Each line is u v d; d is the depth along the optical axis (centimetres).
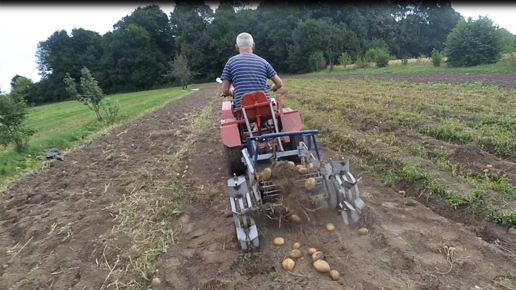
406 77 2178
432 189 486
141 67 6081
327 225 404
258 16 6425
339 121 939
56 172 746
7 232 484
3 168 770
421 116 879
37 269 380
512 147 627
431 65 2992
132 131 1150
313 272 334
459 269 326
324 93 1603
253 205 398
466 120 846
